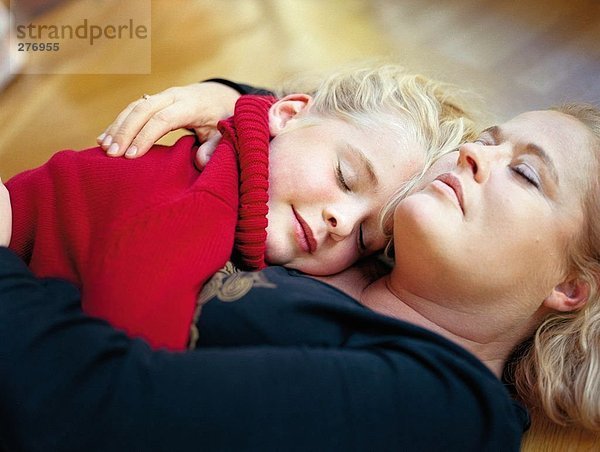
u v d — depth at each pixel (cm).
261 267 83
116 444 59
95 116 129
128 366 61
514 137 84
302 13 153
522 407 83
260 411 61
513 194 78
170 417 60
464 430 66
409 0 159
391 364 67
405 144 90
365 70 106
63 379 61
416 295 83
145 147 87
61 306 66
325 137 89
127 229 72
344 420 62
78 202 77
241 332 70
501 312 82
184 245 73
